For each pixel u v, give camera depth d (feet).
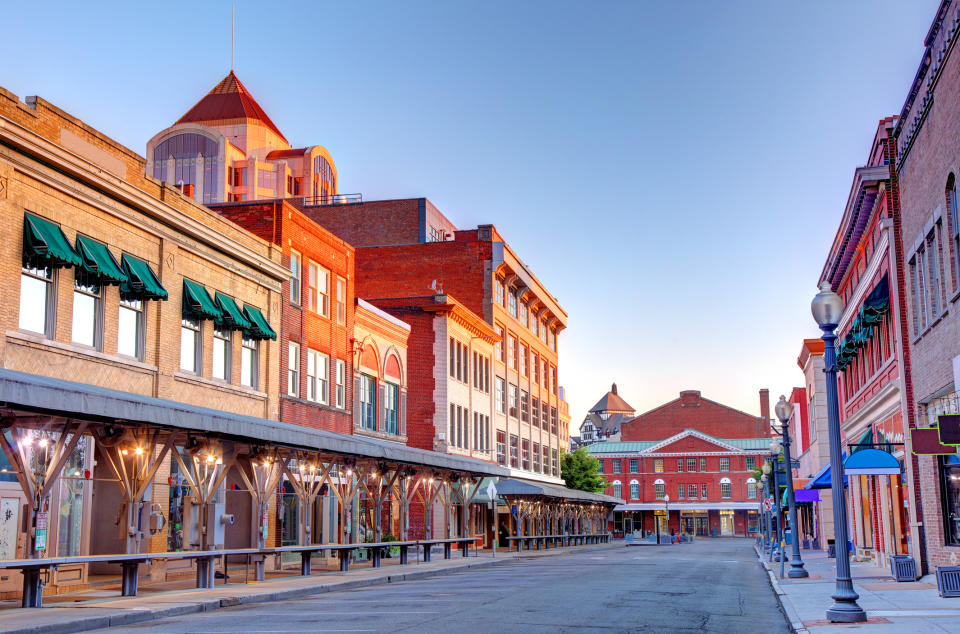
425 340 175.63
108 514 82.12
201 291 93.76
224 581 79.61
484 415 200.03
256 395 105.09
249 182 403.54
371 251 211.82
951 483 76.59
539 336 254.47
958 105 64.34
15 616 49.08
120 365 80.53
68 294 74.43
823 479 130.52
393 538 142.20
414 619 49.93
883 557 109.81
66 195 74.69
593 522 287.89
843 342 135.85
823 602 59.77
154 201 85.10
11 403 49.55
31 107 73.36
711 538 376.27
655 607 58.03
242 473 81.97
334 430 127.65
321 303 126.93
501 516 203.51
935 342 75.31
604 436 639.76
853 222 105.70
